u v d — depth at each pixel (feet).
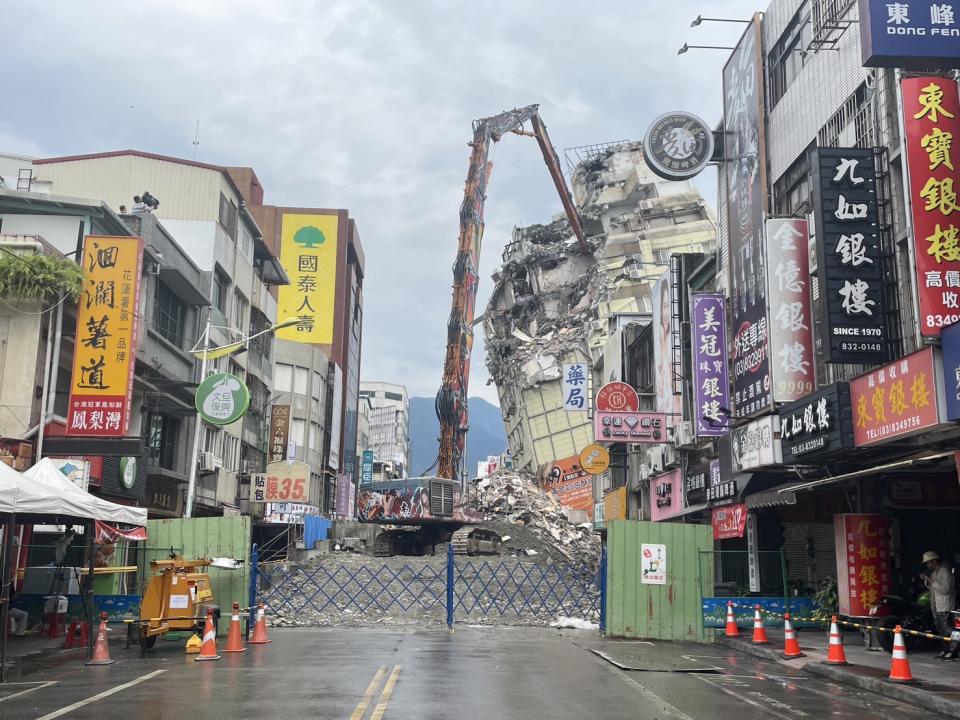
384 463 435.12
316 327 271.49
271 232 277.03
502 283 342.44
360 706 33.19
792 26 74.28
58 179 129.29
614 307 273.95
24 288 76.84
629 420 106.32
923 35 48.88
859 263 54.85
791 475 73.41
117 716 31.19
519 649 56.85
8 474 47.80
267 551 151.33
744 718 32.45
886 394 49.39
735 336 76.48
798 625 68.33
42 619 63.26
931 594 51.21
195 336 115.75
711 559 68.95
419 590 105.29
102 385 79.20
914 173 47.78
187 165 128.16
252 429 155.33
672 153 85.76
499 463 387.34
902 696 37.76
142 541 69.97
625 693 37.99
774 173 75.41
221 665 47.16
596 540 198.08
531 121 247.29
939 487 60.49
